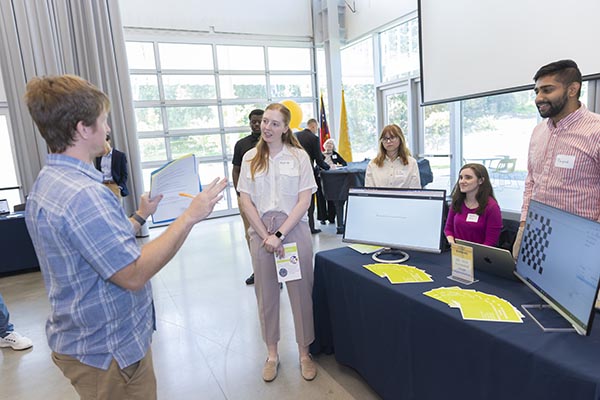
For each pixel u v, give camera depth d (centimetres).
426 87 412
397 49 576
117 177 412
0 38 471
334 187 451
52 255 88
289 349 228
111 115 528
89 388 97
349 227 191
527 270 129
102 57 520
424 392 142
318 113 715
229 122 660
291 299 197
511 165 421
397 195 179
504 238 210
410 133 562
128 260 87
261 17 654
